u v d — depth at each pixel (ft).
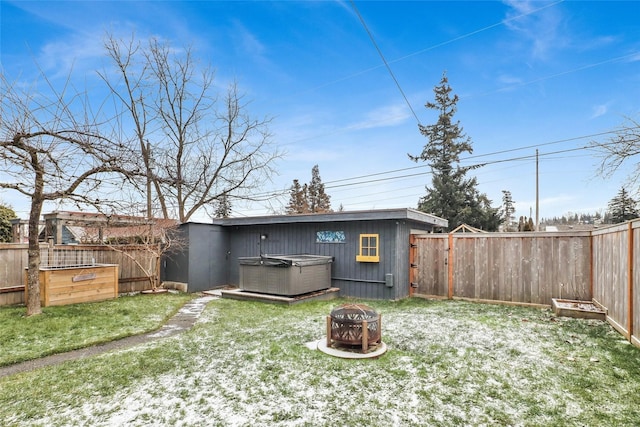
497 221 81.66
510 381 10.94
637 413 8.91
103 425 8.76
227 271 35.73
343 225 29.73
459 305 24.11
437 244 27.89
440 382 10.93
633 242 14.19
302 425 8.65
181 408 9.57
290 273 25.41
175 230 32.50
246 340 15.76
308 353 13.70
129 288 30.48
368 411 9.27
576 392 10.12
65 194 18.47
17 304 23.07
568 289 22.40
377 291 27.81
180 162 47.88
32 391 10.70
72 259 26.71
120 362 13.06
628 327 14.52
